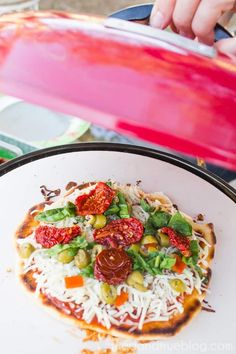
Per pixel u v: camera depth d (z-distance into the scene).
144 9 0.43
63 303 0.38
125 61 0.28
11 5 0.57
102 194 0.42
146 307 0.38
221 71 0.30
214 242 0.44
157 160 0.51
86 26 0.30
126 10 0.43
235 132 0.29
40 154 0.49
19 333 0.36
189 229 0.41
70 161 0.49
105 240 0.39
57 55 0.29
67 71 0.28
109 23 0.31
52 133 0.53
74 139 0.53
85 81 0.28
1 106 0.54
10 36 0.30
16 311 0.37
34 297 0.38
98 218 0.41
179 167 0.51
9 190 0.46
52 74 0.28
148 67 0.28
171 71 0.29
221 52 0.32
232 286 0.41
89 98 0.28
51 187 0.47
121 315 0.37
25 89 0.28
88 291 0.38
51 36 0.29
